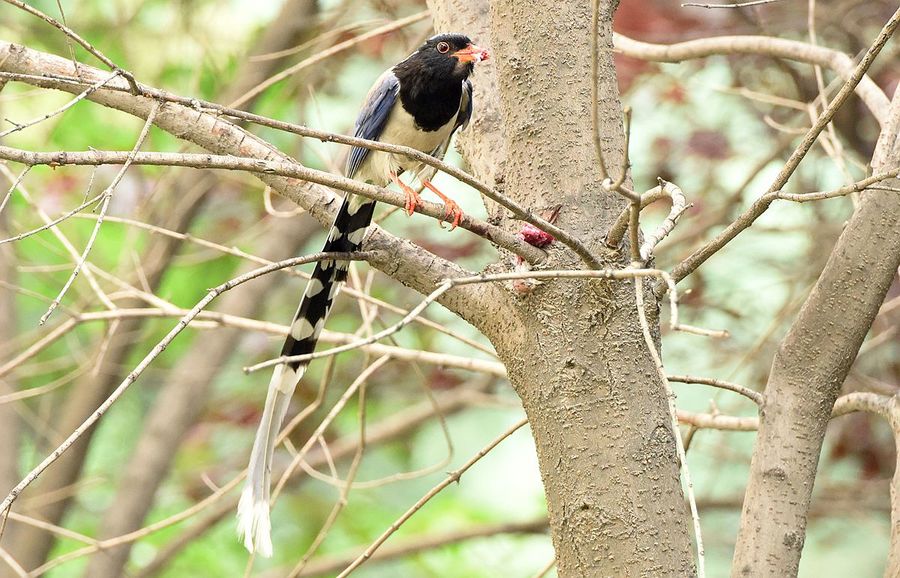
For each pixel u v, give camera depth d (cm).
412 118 759
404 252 605
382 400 1543
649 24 1247
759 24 1130
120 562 1313
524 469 1695
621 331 552
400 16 1315
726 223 1262
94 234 454
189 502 1495
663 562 536
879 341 1076
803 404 611
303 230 1359
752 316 1341
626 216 527
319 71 1290
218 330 1367
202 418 1462
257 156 624
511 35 597
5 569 1231
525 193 587
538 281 560
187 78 1409
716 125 1355
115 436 1633
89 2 1405
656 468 547
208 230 1455
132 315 847
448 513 1538
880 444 1352
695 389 1412
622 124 595
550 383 560
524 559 1567
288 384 681
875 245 597
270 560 1485
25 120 1359
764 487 606
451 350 1455
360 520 1507
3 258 1279
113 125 1373
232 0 1463
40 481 1327
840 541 1480
